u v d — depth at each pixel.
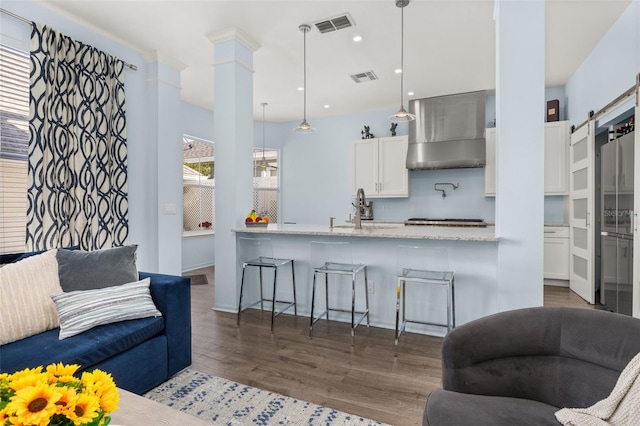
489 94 5.37
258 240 3.41
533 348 1.26
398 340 2.80
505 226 2.49
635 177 2.84
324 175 6.70
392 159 5.70
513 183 2.47
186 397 1.96
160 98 4.00
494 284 2.78
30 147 2.82
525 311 1.33
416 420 1.75
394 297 3.12
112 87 3.51
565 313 1.28
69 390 0.78
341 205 6.57
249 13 3.18
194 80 4.83
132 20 3.29
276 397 1.96
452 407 1.13
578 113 4.37
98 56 3.36
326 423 1.73
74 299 1.91
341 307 3.32
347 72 4.53
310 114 6.49
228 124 3.57
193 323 3.22
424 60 4.15
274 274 3.36
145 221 3.98
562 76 4.65
